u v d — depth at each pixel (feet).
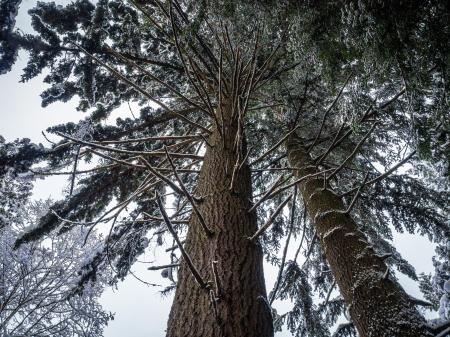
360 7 5.89
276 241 19.95
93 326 26.12
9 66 7.43
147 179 14.48
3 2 6.93
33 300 26.23
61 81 15.47
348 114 8.59
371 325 7.65
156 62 18.47
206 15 7.91
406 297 8.13
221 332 5.36
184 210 14.33
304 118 18.01
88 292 25.34
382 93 11.66
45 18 14.33
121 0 16.29
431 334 6.79
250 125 19.22
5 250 26.02
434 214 15.40
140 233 14.87
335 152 18.98
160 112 19.20
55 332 25.55
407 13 5.83
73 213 17.34
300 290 16.48
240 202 9.09
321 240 11.21
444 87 6.41
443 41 5.76
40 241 27.02
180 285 6.78
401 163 8.61
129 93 19.38
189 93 19.97
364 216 17.70
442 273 17.80
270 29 8.21
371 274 8.75
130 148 17.81
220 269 6.64
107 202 18.11
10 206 17.10
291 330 16.37
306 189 13.52
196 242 7.70
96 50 15.44
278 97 18.20
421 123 7.84
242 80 16.10
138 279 10.71
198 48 15.66
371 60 6.51
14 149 13.96
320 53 7.46
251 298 6.20
